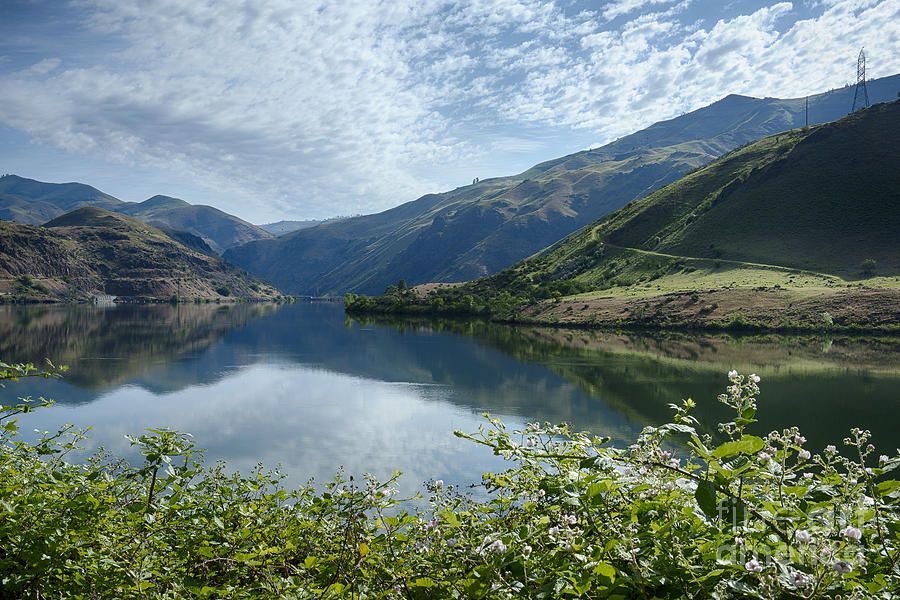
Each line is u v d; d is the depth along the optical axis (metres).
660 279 153.00
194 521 4.73
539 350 85.88
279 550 4.14
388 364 73.88
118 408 47.47
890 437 36.53
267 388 57.81
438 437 37.81
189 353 85.69
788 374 60.25
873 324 95.12
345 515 4.15
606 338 102.25
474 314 161.62
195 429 40.59
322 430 40.50
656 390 53.66
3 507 3.95
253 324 145.62
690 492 3.27
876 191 154.88
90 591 3.71
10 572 3.79
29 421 39.56
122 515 4.54
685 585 2.74
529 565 3.05
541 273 194.38
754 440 2.71
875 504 3.15
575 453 3.56
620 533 3.11
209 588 3.70
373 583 3.58
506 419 43.25
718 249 158.88
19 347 88.31
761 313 107.56
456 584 3.18
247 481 5.91
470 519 3.95
